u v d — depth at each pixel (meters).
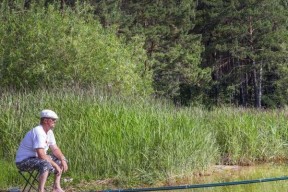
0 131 22.27
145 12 68.62
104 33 43.09
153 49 68.31
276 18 78.94
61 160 15.11
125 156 21.03
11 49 38.59
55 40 37.53
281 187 19.98
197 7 84.06
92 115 22.20
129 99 26.34
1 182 18.98
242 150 26.80
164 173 21.39
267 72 81.06
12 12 43.22
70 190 19.19
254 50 78.12
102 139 21.14
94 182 20.25
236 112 30.41
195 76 70.44
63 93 25.75
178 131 22.45
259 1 78.50
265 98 77.88
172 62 69.00
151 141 21.59
